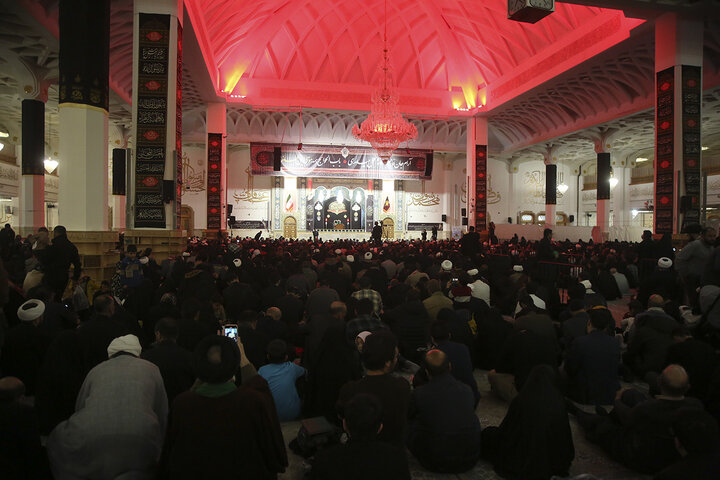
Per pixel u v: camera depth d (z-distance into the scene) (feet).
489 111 66.74
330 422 9.80
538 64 54.95
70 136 23.84
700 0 32.17
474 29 61.05
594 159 90.58
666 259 20.68
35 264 20.33
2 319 8.32
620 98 55.42
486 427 9.87
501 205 90.27
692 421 6.11
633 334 13.39
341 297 19.08
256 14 56.54
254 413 6.04
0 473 5.91
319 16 61.87
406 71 69.72
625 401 9.41
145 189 28.48
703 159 77.00
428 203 88.53
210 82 52.90
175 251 28.53
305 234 84.02
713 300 12.71
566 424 8.23
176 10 29.01
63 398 9.25
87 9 24.32
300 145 63.98
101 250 23.84
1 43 36.73
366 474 5.12
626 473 8.69
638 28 38.11
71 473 6.41
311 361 10.54
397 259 31.89
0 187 61.31
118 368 7.03
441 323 10.71
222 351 6.05
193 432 5.88
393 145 57.72
